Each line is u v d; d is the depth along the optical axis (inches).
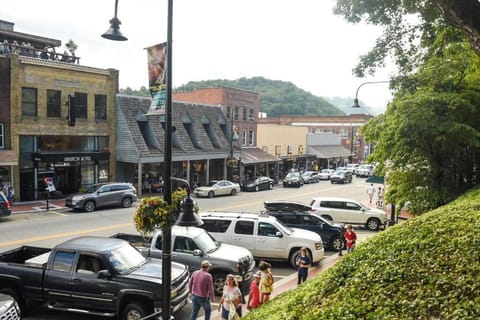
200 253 481.4
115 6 342.6
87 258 396.2
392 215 812.6
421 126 538.0
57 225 858.1
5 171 1112.2
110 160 1346.0
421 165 609.9
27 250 471.8
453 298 181.3
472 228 244.8
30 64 1134.4
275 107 4795.8
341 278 241.1
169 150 301.1
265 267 380.8
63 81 1209.4
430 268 210.7
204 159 1593.3
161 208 296.7
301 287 344.8
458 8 300.2
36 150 1170.6
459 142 562.3
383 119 639.8
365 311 192.7
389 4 445.7
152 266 413.7
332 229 708.7
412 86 588.4
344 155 2716.5
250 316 309.1
